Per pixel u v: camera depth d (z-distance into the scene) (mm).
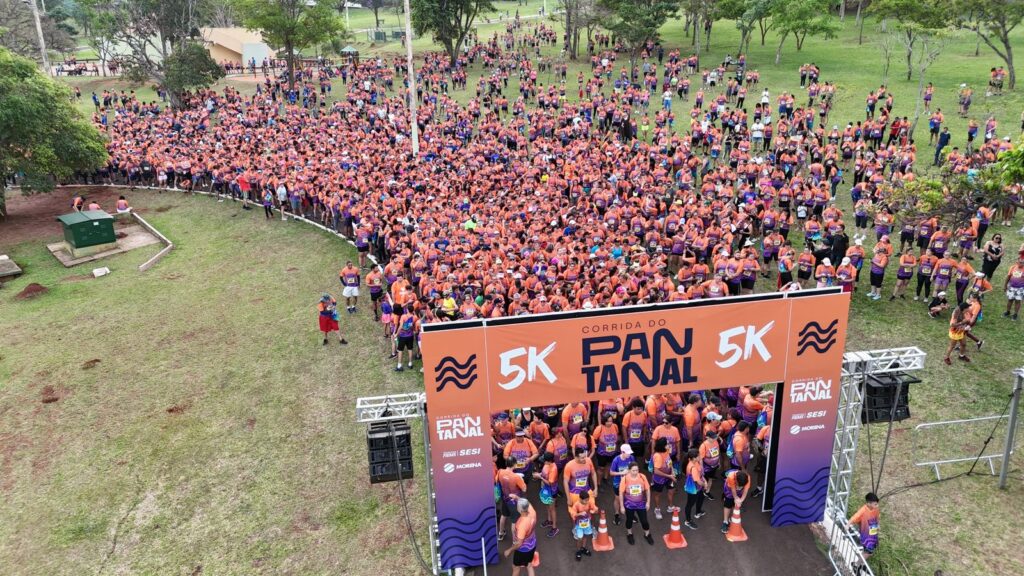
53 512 15328
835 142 34031
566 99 49344
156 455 17062
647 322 12406
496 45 67812
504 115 49688
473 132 45625
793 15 51188
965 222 19141
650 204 26672
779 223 24922
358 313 24328
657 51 61219
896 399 13133
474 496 12703
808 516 13852
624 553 13234
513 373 12250
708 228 24703
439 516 12766
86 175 45031
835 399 13312
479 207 29469
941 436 15945
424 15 60781
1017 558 12688
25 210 40438
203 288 27531
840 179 29875
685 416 14688
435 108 50594
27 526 14953
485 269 21984
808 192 27219
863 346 19406
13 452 17516
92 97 62531
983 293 20469
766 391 16688
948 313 20953
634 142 36844
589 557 13148
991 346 19031
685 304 12406
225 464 16562
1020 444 15484
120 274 29672
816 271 20922
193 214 37375
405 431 12430
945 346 19188
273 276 28297
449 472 12523
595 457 14961
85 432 18188
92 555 14062
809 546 13406
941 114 35062
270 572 13375
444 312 19172
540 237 24250
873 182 27031
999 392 17094
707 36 61469
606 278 20359
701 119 40344
